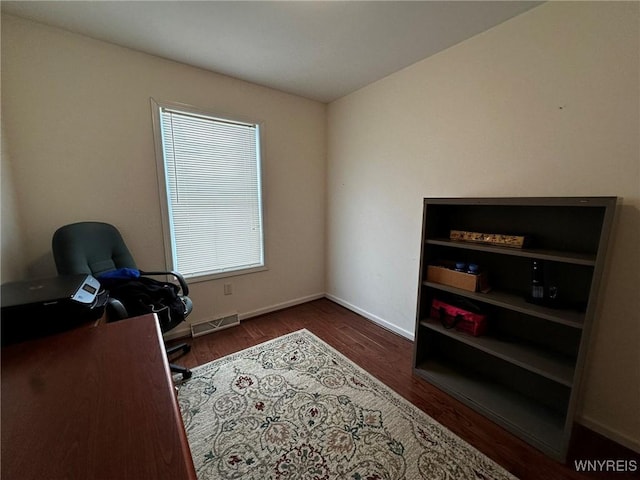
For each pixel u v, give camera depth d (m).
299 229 3.10
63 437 0.54
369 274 2.79
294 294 3.17
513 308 1.43
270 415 1.53
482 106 1.77
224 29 1.71
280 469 1.23
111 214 2.01
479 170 1.83
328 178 3.19
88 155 1.89
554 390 1.55
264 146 2.69
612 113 1.29
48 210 1.78
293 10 1.53
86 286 1.22
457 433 1.43
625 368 1.34
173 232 2.32
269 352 2.17
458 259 1.94
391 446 1.35
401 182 2.37
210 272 2.55
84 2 1.47
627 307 1.31
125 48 1.94
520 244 1.49
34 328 0.97
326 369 1.96
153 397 0.66
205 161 2.40
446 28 1.69
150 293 1.70
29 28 1.63
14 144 1.64
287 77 2.41
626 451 1.33
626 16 1.22
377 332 2.55
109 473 0.47
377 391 1.74
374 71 2.29
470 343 1.64
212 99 2.34
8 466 0.48
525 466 1.26
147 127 2.08
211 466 1.24
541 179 1.55
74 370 0.76
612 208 1.08
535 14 1.50
